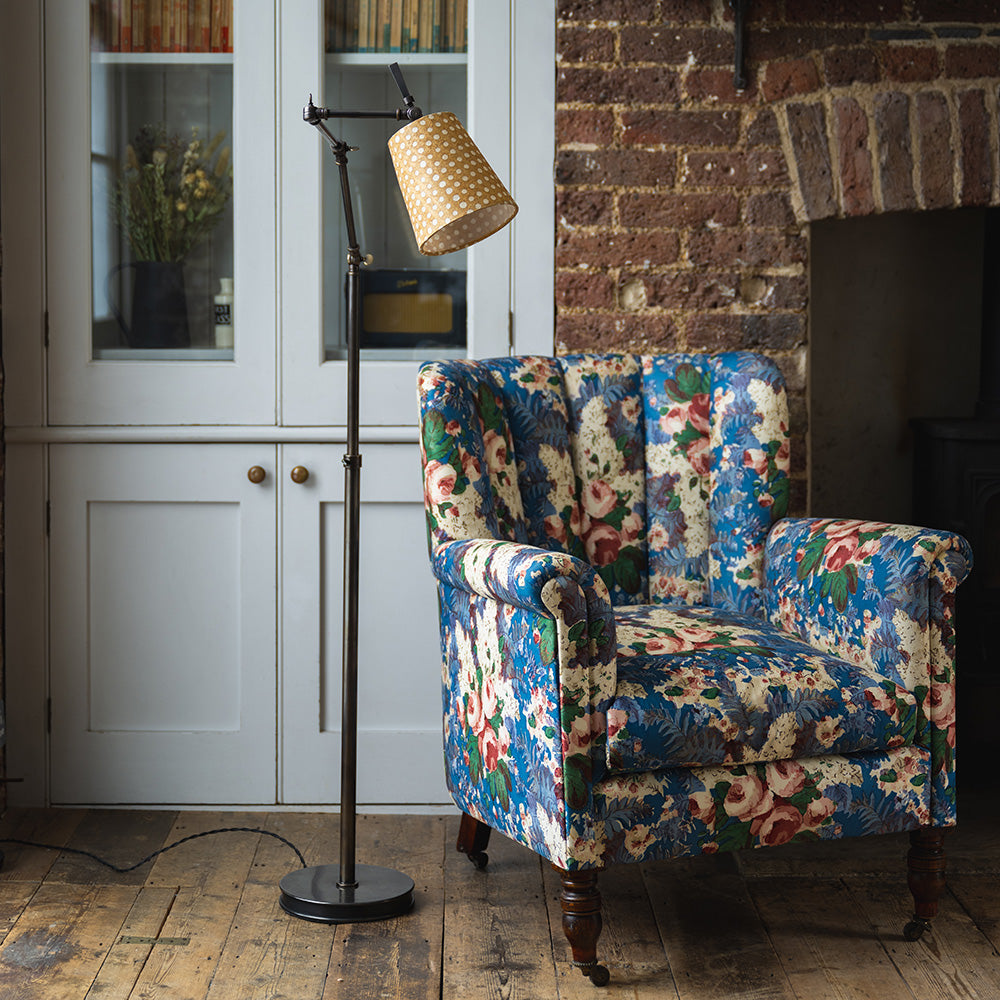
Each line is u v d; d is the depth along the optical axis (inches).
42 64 101.6
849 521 84.6
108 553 103.9
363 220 103.7
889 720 74.4
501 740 75.8
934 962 75.2
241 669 104.1
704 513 93.2
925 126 101.9
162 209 103.4
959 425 109.7
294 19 101.3
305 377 103.3
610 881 88.0
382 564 104.0
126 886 86.8
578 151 102.6
